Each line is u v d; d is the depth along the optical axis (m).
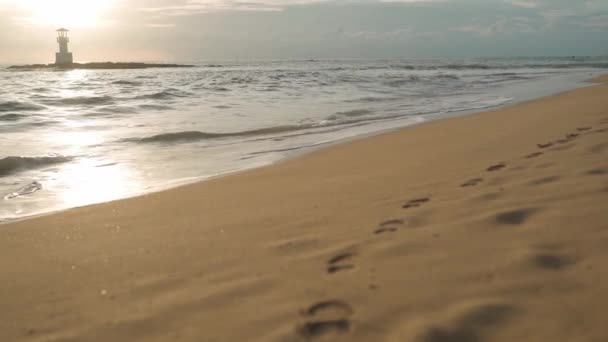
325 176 5.39
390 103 15.61
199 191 5.23
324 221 3.46
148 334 2.13
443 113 12.35
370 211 3.55
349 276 2.43
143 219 4.17
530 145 5.34
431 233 2.87
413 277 2.32
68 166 7.45
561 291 2.03
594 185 3.29
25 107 14.99
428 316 1.98
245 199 4.59
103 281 2.81
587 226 2.63
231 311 2.23
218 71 48.78
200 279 2.66
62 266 3.14
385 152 6.71
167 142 9.40
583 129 5.97
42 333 2.26
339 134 9.62
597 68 45.88
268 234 3.31
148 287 2.64
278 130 10.55
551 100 12.56
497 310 1.96
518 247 2.49
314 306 2.17
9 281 2.94
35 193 5.96
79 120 12.59
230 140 9.52
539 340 1.75
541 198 3.19
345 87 22.92
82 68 72.56
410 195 3.86
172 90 21.50
